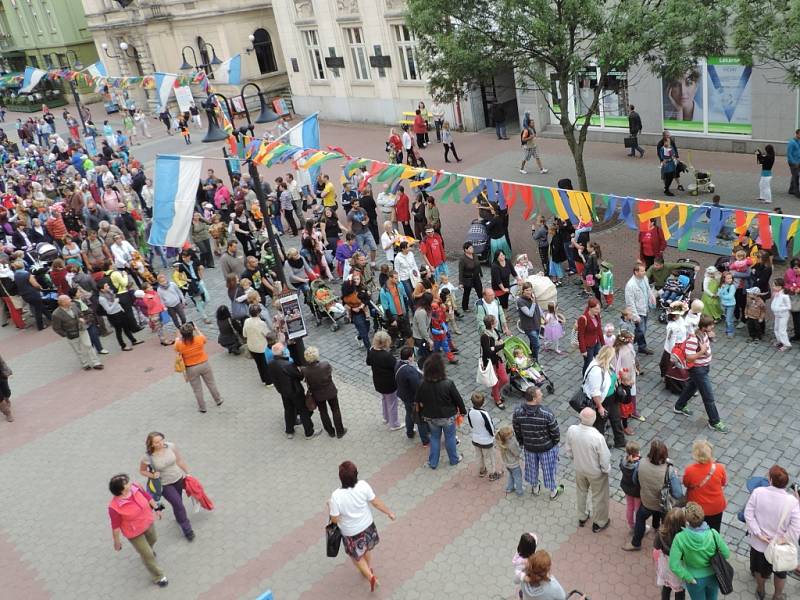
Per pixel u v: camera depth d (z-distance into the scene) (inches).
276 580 339.3
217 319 563.2
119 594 345.7
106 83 1004.6
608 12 664.4
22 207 856.3
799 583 294.0
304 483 406.9
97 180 966.4
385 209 741.9
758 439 382.0
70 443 486.3
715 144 844.6
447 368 499.5
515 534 345.1
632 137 868.6
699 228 604.4
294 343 502.6
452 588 319.3
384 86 1237.7
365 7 1186.0
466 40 615.2
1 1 2228.1
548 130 1027.3
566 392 450.9
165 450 359.9
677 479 299.4
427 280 539.2
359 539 311.3
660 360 458.6
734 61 794.8
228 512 391.9
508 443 358.0
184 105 1222.3
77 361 609.9
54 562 375.2
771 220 364.8
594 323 437.4
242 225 736.3
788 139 783.1
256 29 1510.8
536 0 569.0
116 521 330.6
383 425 451.2
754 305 462.6
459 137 1116.5
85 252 733.3
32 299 667.4
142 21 1612.9
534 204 448.8
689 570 257.6
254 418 482.0
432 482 390.0
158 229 537.6
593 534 337.1
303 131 605.0
